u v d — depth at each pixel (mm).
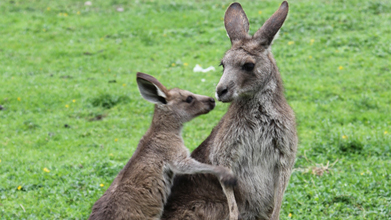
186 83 16859
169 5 24641
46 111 15570
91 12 24547
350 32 20391
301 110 14547
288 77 17031
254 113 7152
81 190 10102
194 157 7703
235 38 7461
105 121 14672
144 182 7195
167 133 7797
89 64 19156
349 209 8961
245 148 7191
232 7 7883
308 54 18797
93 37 21828
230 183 6828
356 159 11406
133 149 12625
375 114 14062
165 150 7520
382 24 20781
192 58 19422
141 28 22406
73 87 17078
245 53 7176
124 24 22875
